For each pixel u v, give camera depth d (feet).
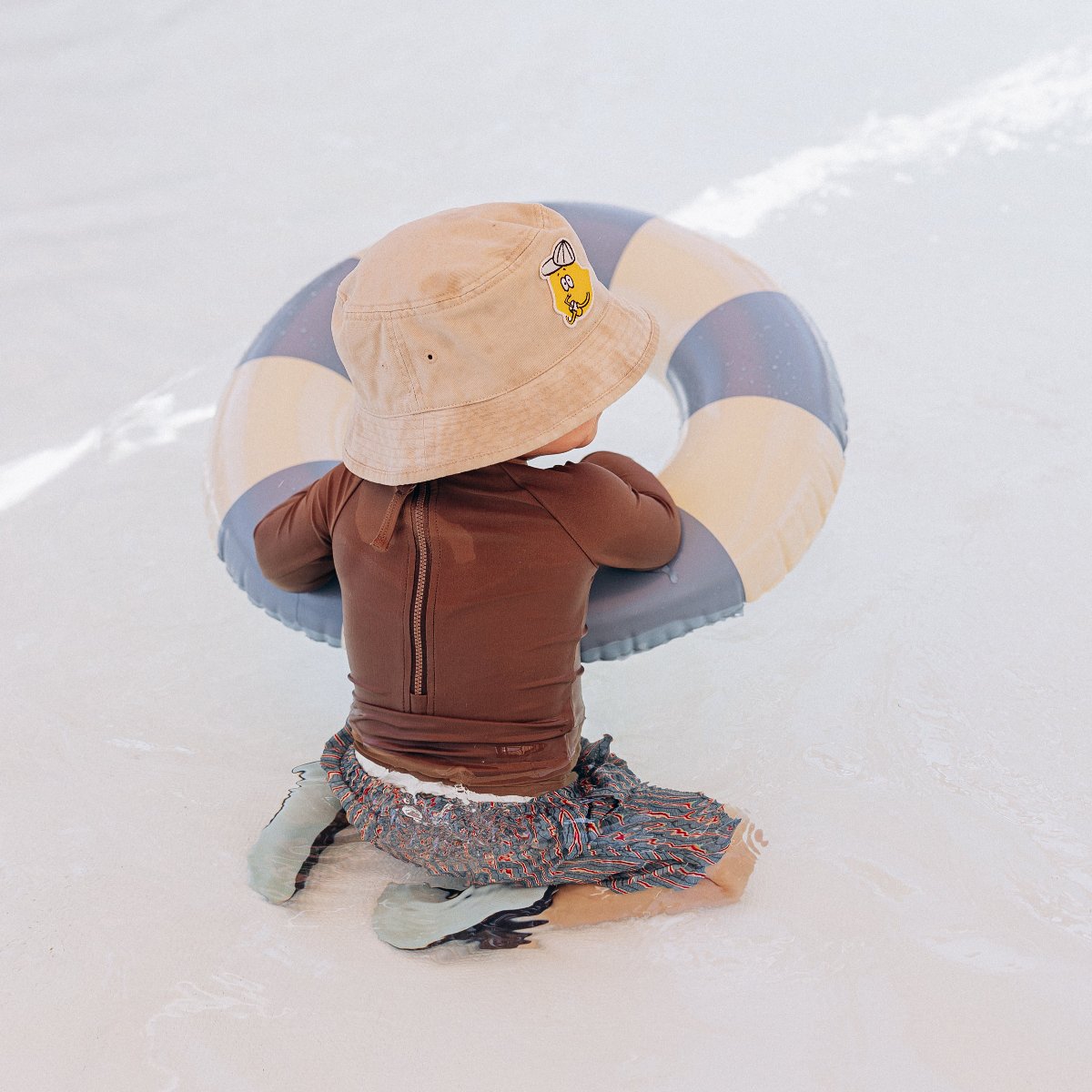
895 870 5.61
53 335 10.54
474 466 4.63
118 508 8.64
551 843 5.22
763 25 14.58
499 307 4.50
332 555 5.58
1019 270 10.21
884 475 8.25
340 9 15.89
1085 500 7.90
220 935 5.45
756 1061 4.79
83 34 15.62
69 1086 4.84
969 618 7.13
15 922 5.55
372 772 5.37
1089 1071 4.68
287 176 12.74
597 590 5.75
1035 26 13.87
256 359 7.10
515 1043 4.92
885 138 12.28
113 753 6.61
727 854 5.49
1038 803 5.96
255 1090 4.79
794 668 6.91
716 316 6.77
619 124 13.03
